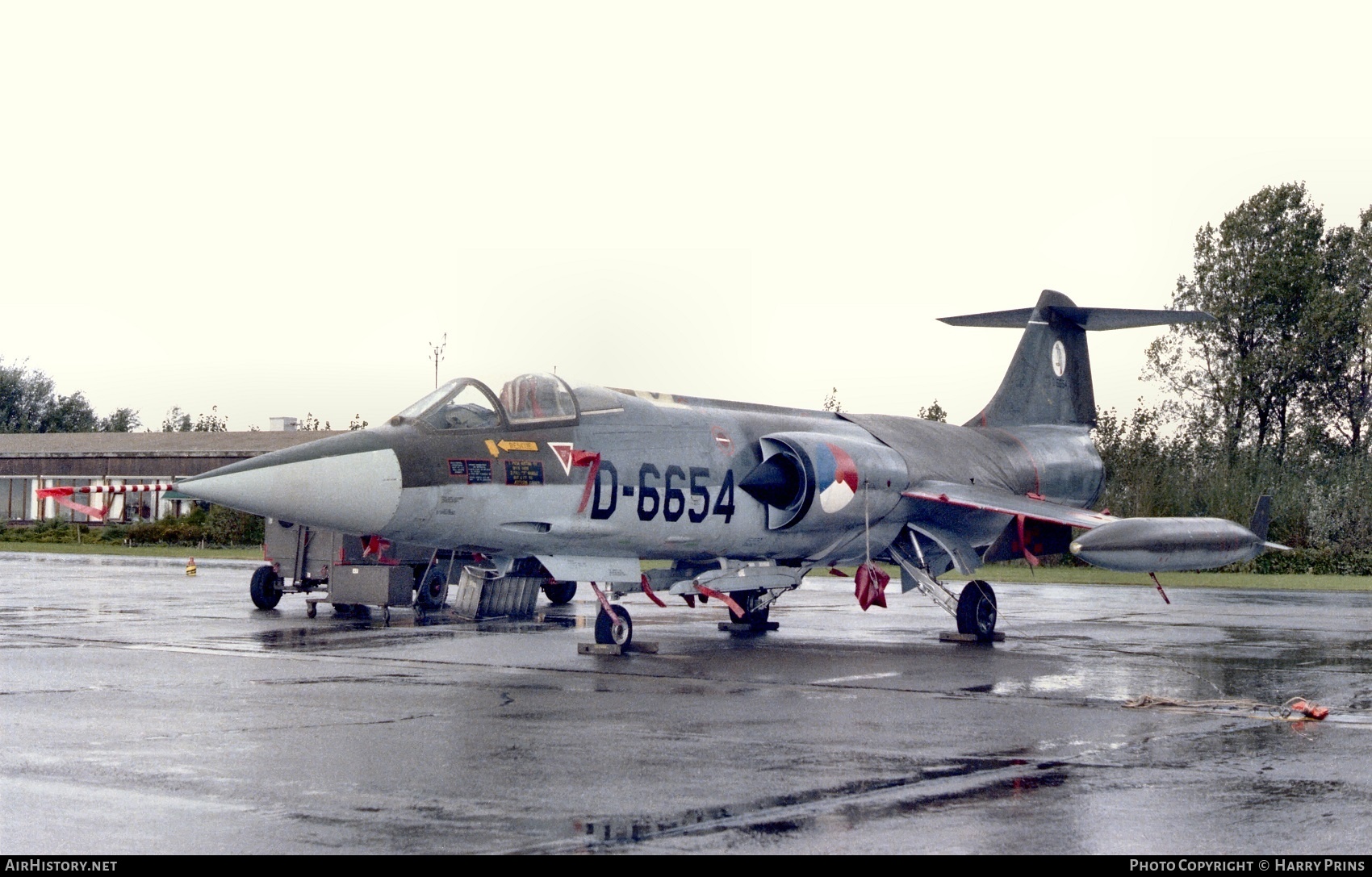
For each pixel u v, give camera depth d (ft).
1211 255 210.18
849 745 31.12
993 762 29.12
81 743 30.37
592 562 52.95
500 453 48.65
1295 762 29.25
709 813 23.86
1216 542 57.31
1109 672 47.09
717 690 41.32
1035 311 77.15
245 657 49.60
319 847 21.24
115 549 160.35
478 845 21.48
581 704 37.63
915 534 63.82
